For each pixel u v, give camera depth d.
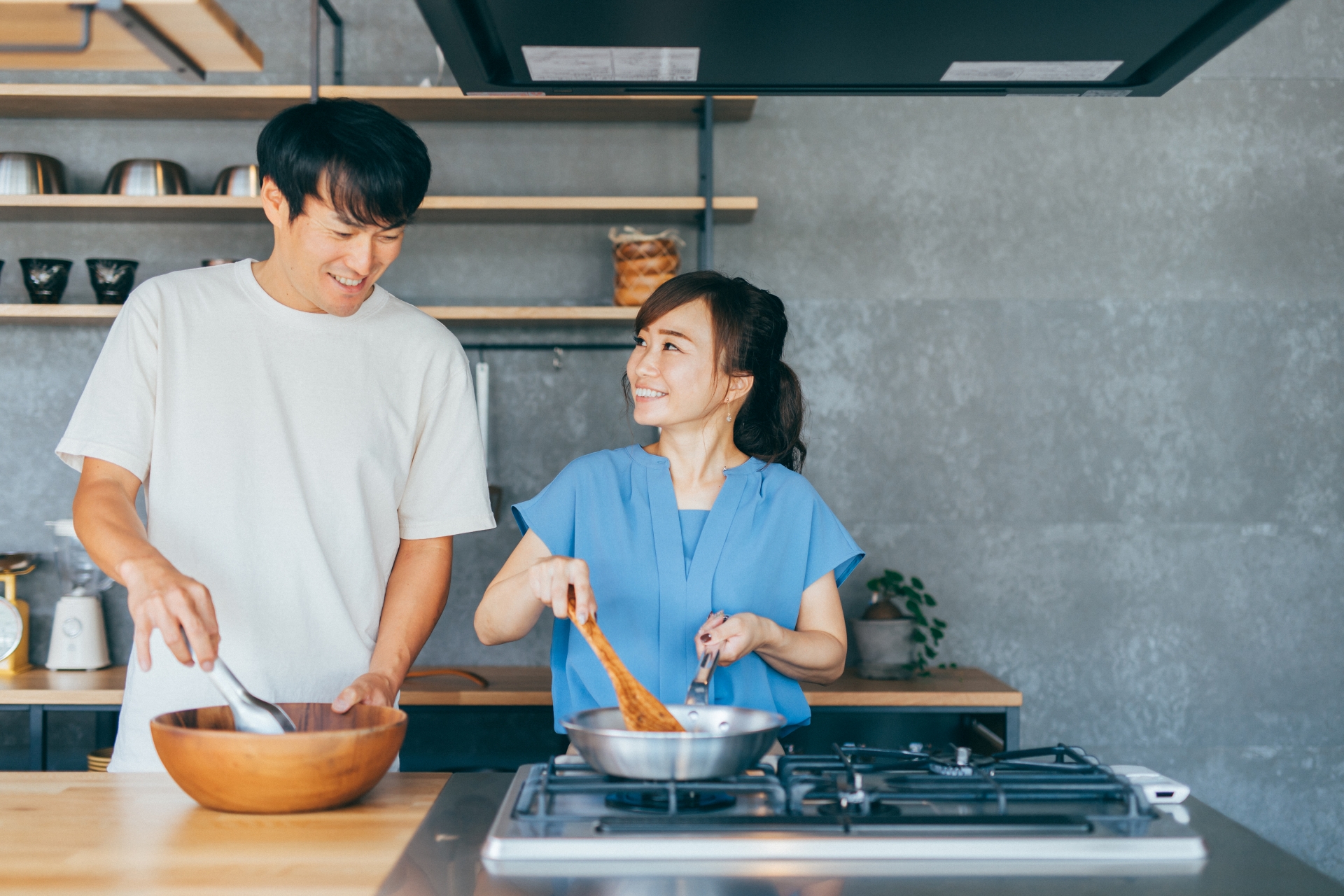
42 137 2.67
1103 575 2.72
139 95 2.47
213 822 0.96
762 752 0.93
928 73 1.35
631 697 1.03
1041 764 1.05
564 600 1.10
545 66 1.34
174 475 1.33
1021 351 2.73
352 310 1.35
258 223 2.68
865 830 0.86
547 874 0.81
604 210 2.51
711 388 1.32
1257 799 2.70
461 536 2.67
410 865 0.84
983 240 2.73
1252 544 2.73
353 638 1.38
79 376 2.65
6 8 0.93
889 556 2.71
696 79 1.39
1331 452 2.74
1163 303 2.74
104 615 2.57
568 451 2.70
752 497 1.35
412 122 2.70
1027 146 2.74
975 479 2.72
